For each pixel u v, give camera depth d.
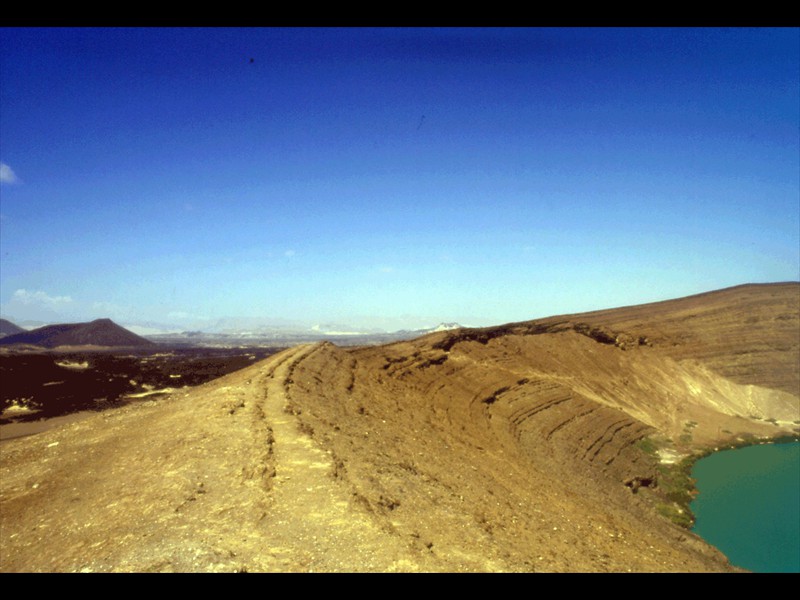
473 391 51.44
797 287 104.12
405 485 17.77
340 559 10.85
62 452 24.36
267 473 15.78
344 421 26.56
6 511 16.95
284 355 48.31
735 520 41.34
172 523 12.61
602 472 46.09
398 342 62.97
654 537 31.42
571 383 69.50
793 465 56.91
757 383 82.69
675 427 67.44
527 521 20.64
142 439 23.22
